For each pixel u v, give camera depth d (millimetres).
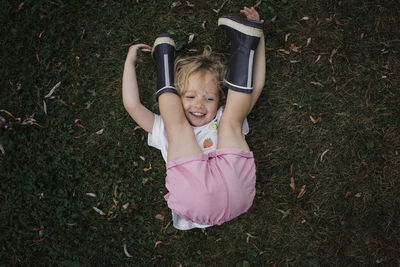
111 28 2715
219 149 2027
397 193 2695
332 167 2707
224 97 2348
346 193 2691
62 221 2678
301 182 2699
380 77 2717
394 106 2717
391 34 2711
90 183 2697
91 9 2717
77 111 2703
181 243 2674
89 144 2707
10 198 2680
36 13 2705
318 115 2705
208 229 2672
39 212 2678
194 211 1978
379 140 2709
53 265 2660
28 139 2695
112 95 2705
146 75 2695
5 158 2682
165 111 2076
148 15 2711
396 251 2664
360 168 2705
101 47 2713
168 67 2123
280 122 2707
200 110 2193
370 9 2709
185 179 1941
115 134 2697
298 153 2705
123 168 2695
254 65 2266
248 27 2100
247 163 2037
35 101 2697
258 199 2684
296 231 2686
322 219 2689
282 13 2699
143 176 2693
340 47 2709
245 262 2641
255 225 2686
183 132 2062
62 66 2707
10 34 2705
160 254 2674
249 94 2115
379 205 2691
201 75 2195
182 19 2707
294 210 2689
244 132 2385
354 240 2684
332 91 2707
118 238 2676
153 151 2689
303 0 2707
